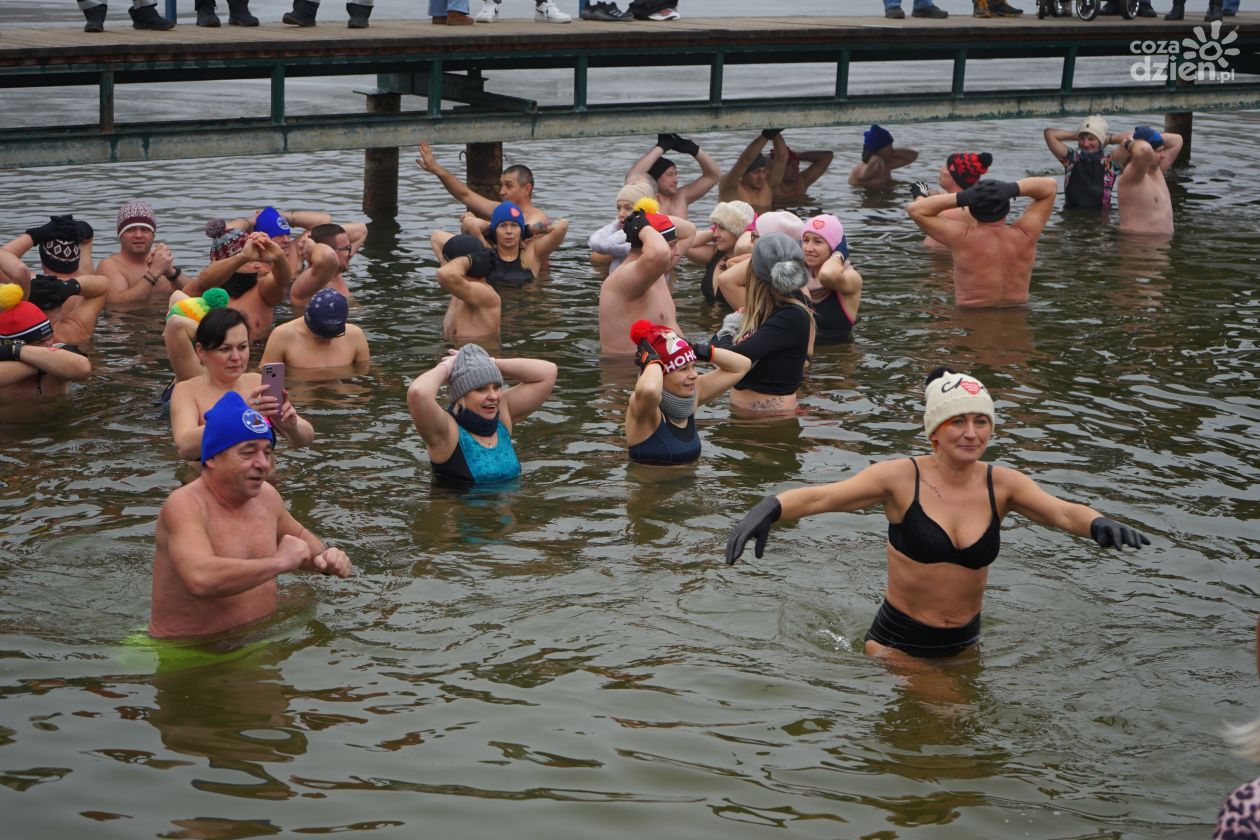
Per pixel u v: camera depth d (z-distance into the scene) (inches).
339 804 195.6
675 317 461.1
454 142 593.0
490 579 275.7
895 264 588.1
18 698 224.1
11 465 331.3
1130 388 407.2
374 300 516.1
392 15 1193.4
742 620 259.6
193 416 326.0
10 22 1002.7
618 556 288.4
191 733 214.8
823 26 684.1
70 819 190.1
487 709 224.8
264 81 1063.6
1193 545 293.4
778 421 380.5
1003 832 192.2
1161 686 234.5
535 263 565.6
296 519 303.3
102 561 278.5
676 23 705.6
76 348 404.2
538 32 609.9
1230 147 924.6
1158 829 193.3
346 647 245.9
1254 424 373.7
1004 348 453.1
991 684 235.8
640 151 876.0
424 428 322.3
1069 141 929.5
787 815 195.6
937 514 239.3
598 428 373.1
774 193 745.6
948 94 703.7
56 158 501.0
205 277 463.5
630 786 202.5
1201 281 552.4
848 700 229.8
